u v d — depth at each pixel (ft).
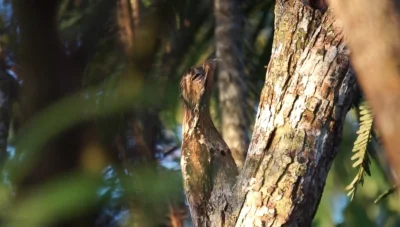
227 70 29.58
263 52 30.66
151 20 29.84
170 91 27.07
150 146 28.48
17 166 26.61
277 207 27.40
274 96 27.66
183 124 27.96
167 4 30.17
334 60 27.55
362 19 22.47
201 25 30.53
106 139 27.45
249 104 30.22
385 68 21.83
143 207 27.14
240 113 29.45
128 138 28.22
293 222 27.37
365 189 33.37
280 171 27.45
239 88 29.58
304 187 27.40
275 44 27.81
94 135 27.22
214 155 27.78
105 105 26.76
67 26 30.25
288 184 27.43
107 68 29.32
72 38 29.50
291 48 27.68
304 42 27.66
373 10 22.33
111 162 27.37
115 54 29.37
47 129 26.48
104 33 29.50
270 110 27.66
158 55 29.86
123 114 27.63
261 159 27.55
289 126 27.55
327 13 27.63
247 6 30.89
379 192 32.71
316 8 27.71
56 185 26.25
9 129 28.86
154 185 26.50
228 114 29.45
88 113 26.66
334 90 27.53
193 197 27.73
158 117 28.53
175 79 29.76
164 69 29.71
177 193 26.53
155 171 26.63
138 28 29.55
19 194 26.53
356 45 22.53
